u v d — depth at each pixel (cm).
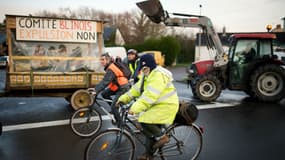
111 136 329
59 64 685
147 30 2972
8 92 629
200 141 374
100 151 325
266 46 892
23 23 641
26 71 653
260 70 851
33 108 728
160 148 338
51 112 682
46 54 676
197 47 2152
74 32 693
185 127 361
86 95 684
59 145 451
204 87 855
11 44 639
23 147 442
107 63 509
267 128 561
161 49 2602
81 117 486
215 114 685
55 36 673
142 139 367
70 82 672
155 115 312
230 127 566
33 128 544
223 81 902
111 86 494
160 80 299
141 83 331
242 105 807
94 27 715
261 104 827
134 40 3030
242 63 885
